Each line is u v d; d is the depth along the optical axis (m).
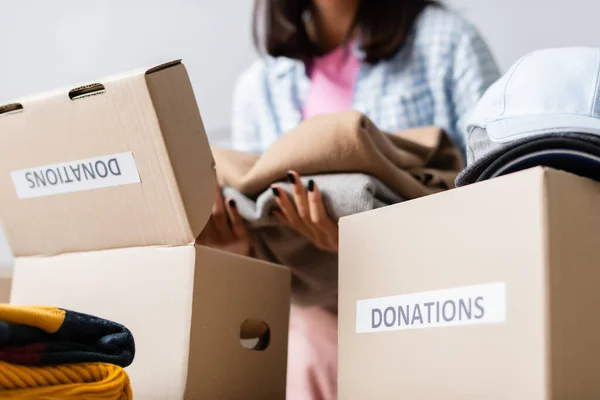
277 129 1.62
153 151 0.84
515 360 0.65
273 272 1.00
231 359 0.92
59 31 2.36
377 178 1.08
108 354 0.73
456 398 0.70
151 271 0.89
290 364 1.35
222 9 2.20
